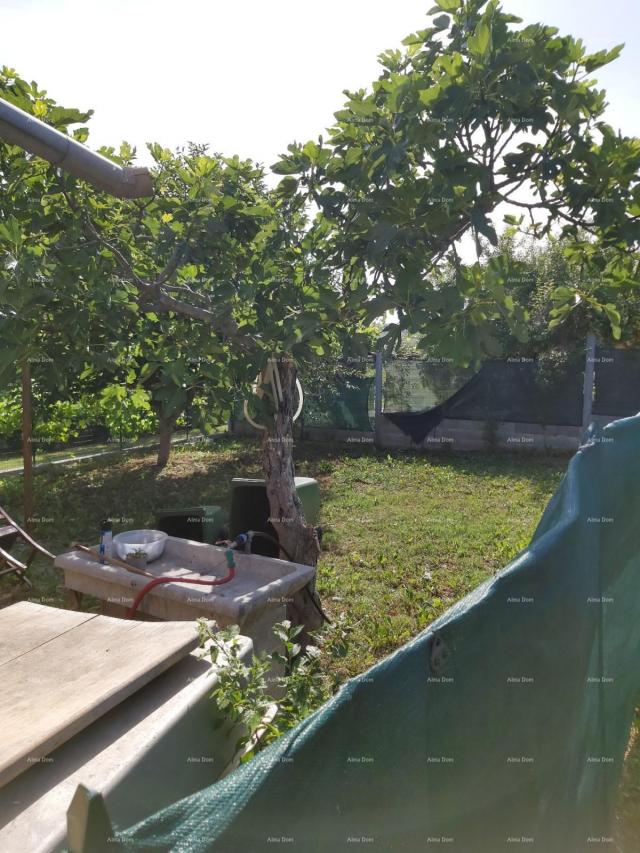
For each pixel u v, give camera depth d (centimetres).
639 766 329
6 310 294
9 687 171
